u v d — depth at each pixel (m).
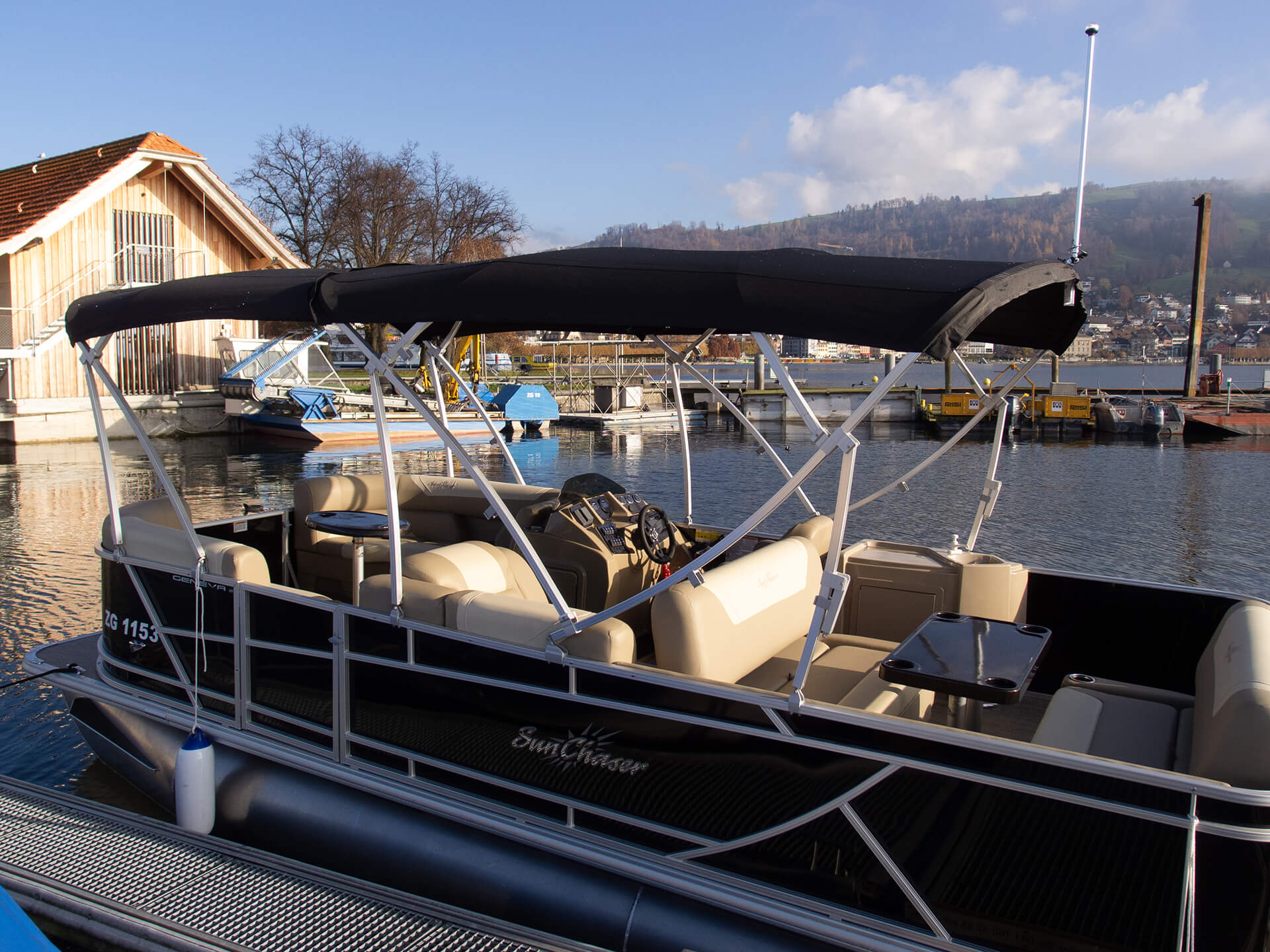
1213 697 3.04
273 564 5.65
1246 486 17.47
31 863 3.85
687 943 3.08
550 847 3.36
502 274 3.30
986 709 4.41
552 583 3.30
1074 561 11.06
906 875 2.79
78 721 5.05
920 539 12.34
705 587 3.54
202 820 4.16
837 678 4.03
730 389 37.31
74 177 22.69
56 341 22.48
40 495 14.99
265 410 24.77
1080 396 30.42
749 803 3.03
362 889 3.59
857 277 2.86
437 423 3.50
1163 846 2.49
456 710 3.59
